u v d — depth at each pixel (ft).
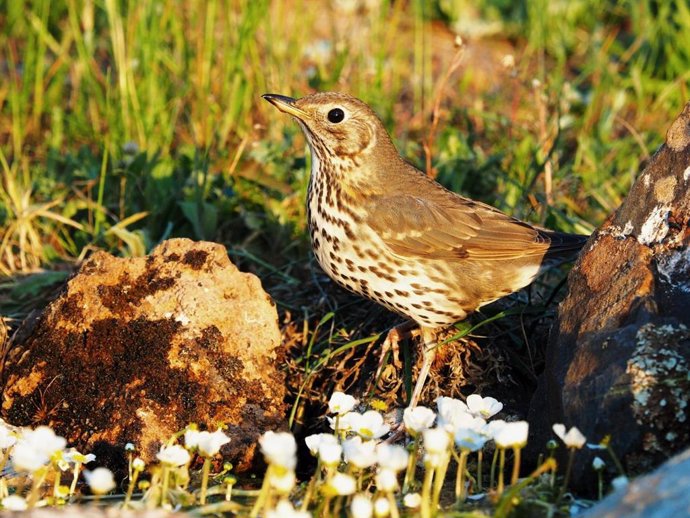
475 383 35.63
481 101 56.90
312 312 40.34
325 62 60.90
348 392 36.83
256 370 34.24
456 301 36.65
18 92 58.39
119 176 48.57
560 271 42.04
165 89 54.70
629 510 21.80
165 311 34.47
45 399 33.63
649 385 26.55
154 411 33.19
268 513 23.47
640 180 31.19
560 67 59.98
